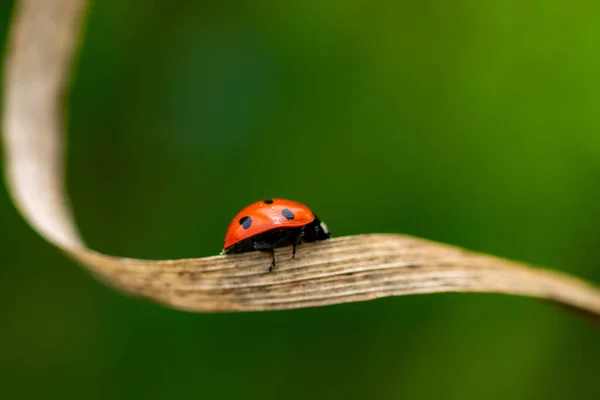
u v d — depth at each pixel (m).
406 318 0.15
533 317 0.15
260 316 0.15
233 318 0.15
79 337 0.15
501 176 0.16
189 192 0.16
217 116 0.16
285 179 0.16
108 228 0.16
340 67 0.16
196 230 0.16
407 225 0.16
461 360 0.15
